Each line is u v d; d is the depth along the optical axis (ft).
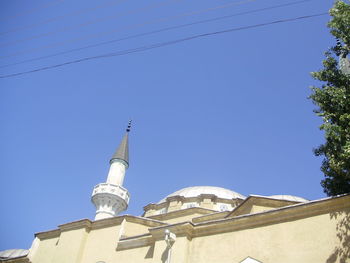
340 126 48.47
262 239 49.75
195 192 122.21
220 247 52.47
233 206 114.01
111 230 69.87
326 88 52.85
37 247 78.64
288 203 63.00
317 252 44.73
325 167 52.16
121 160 134.51
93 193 122.72
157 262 55.62
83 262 67.82
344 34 54.03
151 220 70.38
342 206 46.09
